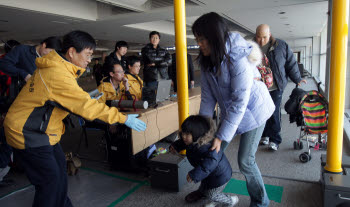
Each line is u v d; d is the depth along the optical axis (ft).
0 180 9.33
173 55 17.95
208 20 4.97
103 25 33.58
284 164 10.02
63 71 5.39
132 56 12.53
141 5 26.55
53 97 5.31
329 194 6.13
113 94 10.77
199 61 5.95
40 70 5.51
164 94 12.51
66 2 26.12
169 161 8.32
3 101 8.43
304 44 84.89
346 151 11.62
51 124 5.66
